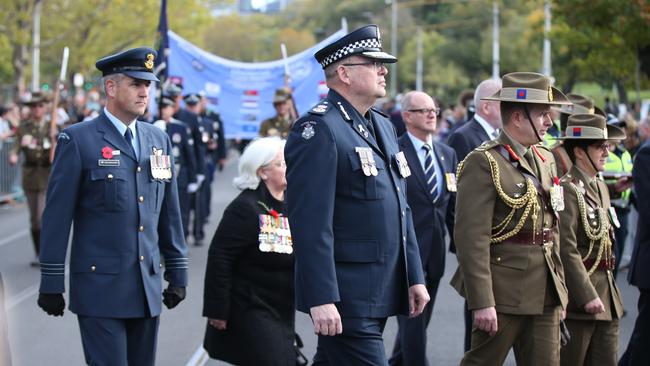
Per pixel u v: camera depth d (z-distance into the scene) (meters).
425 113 13.34
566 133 12.11
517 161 10.30
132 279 10.45
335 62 9.27
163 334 15.97
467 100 24.89
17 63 59.06
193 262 22.66
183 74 29.12
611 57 39.97
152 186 10.71
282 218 11.55
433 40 151.25
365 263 9.10
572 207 11.40
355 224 9.10
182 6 67.00
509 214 10.21
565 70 82.62
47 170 22.75
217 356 11.54
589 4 33.75
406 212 9.55
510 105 10.39
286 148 9.18
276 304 11.51
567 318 11.37
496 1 75.31
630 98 85.56
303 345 14.93
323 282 8.82
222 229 11.40
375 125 9.48
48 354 14.67
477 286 10.07
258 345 11.25
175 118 24.56
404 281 9.37
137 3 63.56
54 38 62.06
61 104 35.84
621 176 14.80
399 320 13.16
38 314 17.33
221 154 30.47
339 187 9.11
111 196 10.41
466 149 14.07
